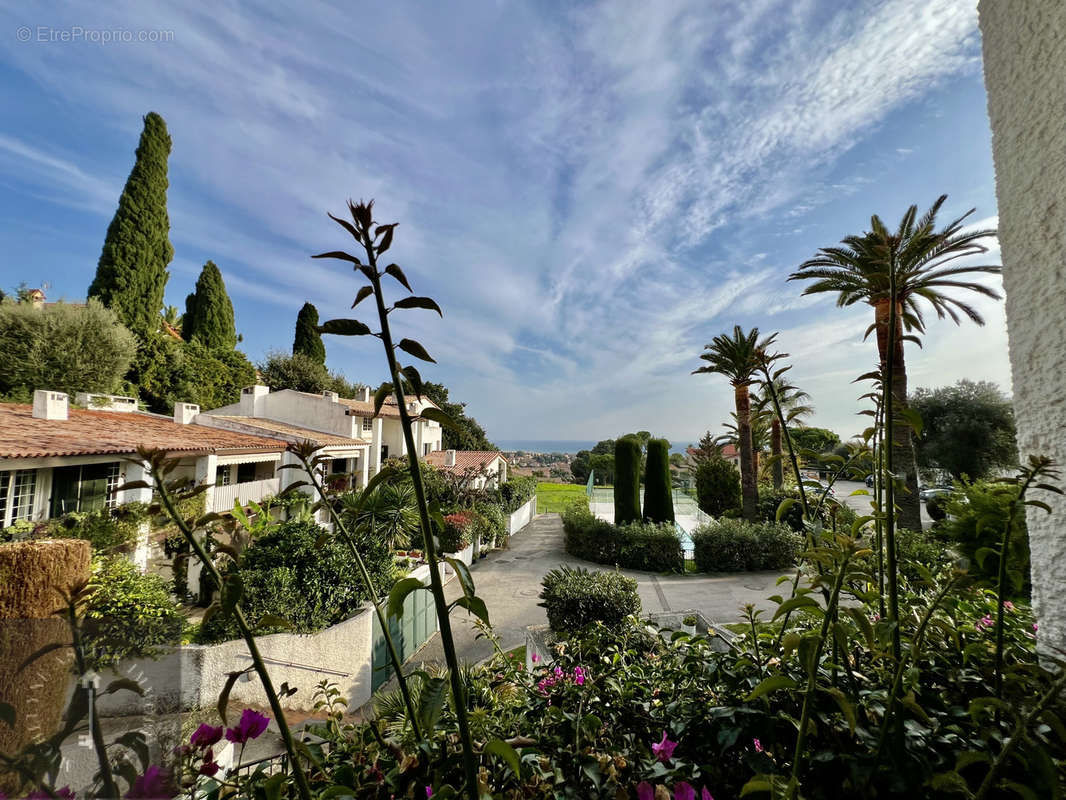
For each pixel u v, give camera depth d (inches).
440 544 31.3
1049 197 46.4
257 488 468.4
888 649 38.4
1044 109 46.8
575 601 251.6
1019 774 33.9
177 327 1050.7
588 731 44.4
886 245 42.3
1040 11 47.2
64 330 589.9
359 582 249.3
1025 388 49.3
